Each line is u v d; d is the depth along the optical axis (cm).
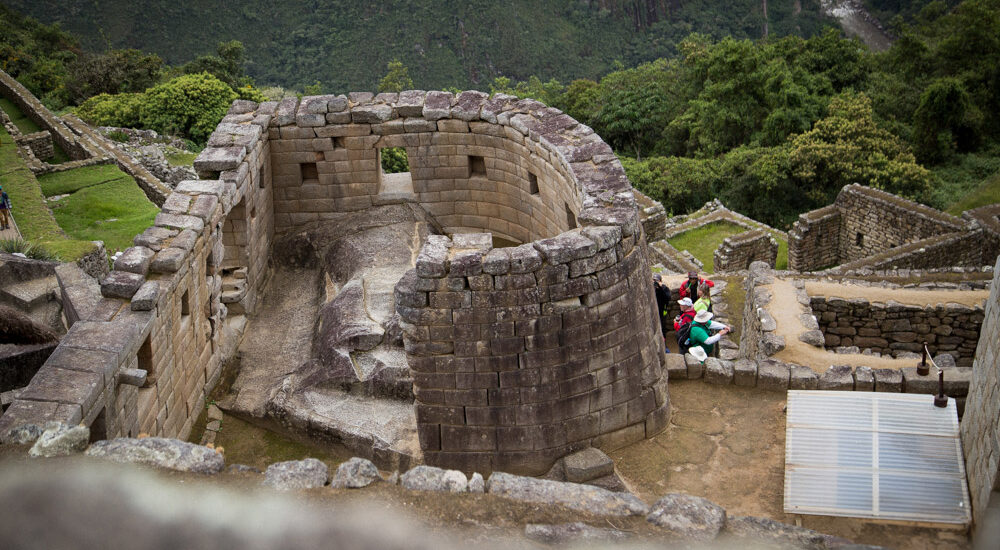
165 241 1370
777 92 5716
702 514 807
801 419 1159
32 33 7531
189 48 11575
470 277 1143
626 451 1277
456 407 1208
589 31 12069
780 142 5394
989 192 4478
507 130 1800
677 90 6962
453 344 1175
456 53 11506
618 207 1308
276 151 1883
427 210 1947
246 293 1712
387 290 1578
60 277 1692
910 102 5919
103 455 856
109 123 4838
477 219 1948
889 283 1847
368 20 11669
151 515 781
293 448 1364
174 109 4947
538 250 1153
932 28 7106
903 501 1034
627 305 1230
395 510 794
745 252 3509
